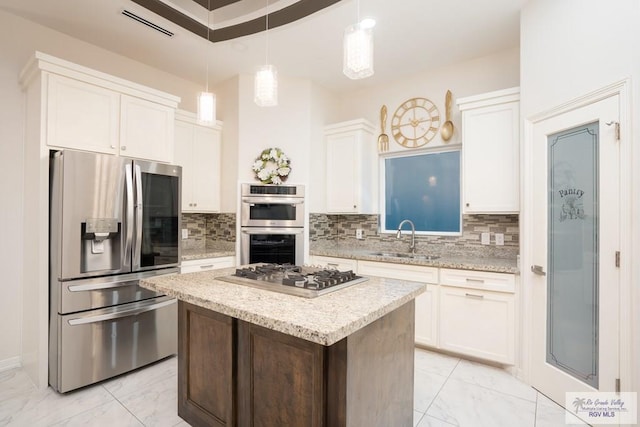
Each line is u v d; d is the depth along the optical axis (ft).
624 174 5.55
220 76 12.32
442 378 8.14
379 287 5.67
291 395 4.64
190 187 11.54
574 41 6.56
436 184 12.16
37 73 7.64
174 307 9.30
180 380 6.37
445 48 10.37
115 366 8.06
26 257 8.36
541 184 7.50
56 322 7.45
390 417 5.21
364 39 4.94
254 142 12.12
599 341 6.05
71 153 7.37
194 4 8.71
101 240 7.82
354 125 12.42
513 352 8.21
